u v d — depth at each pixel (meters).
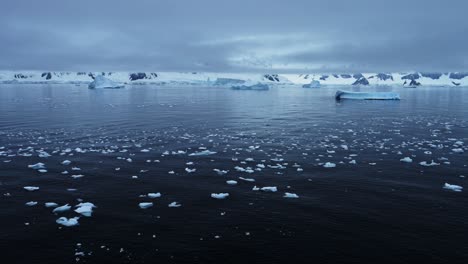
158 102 56.62
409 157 18.59
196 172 15.88
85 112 39.69
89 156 18.62
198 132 26.34
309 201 12.54
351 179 14.91
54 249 9.47
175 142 22.41
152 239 9.95
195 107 47.53
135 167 16.61
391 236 10.10
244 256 9.16
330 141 22.88
